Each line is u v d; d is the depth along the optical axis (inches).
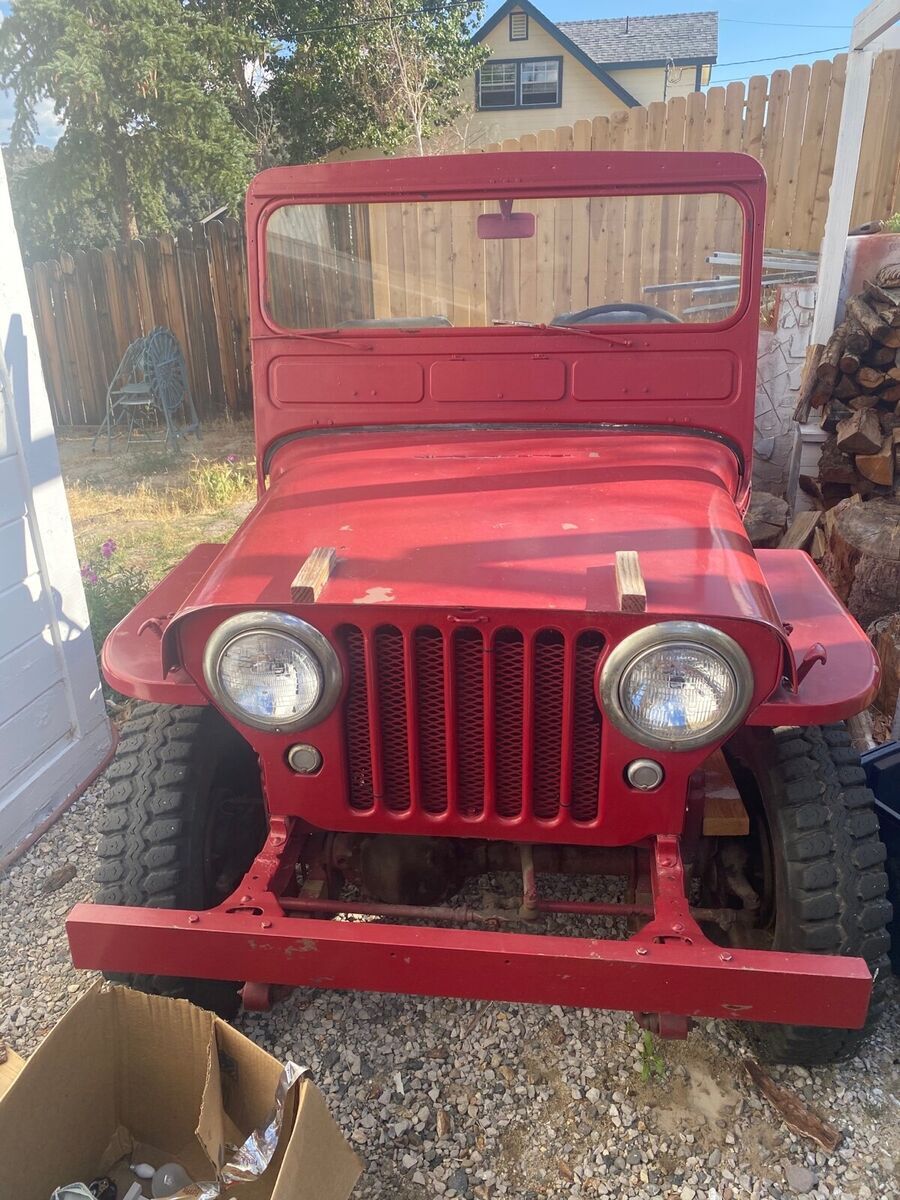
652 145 312.0
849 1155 86.2
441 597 74.0
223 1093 80.0
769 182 301.1
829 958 72.6
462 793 82.4
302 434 112.7
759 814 95.9
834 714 76.9
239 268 391.2
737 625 70.8
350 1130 89.3
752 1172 84.9
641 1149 87.0
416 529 86.0
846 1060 92.7
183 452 359.3
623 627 71.9
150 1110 83.9
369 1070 95.3
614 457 101.5
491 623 73.0
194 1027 77.8
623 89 743.1
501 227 107.7
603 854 91.4
